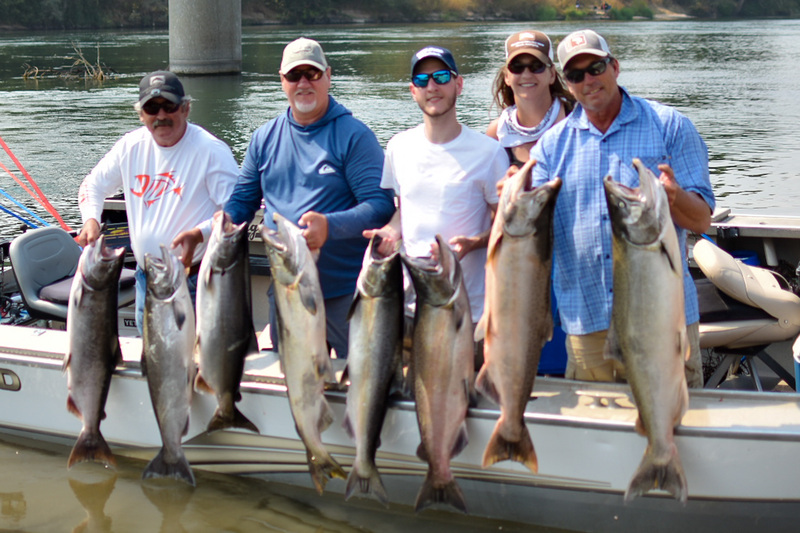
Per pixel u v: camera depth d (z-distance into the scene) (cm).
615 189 305
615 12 9594
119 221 624
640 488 320
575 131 343
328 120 385
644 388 314
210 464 418
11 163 1422
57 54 3925
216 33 3158
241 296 374
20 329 455
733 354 435
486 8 9106
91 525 395
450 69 359
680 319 310
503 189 319
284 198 396
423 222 372
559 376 419
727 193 1172
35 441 453
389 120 1855
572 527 361
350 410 354
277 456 400
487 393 334
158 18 6762
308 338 351
